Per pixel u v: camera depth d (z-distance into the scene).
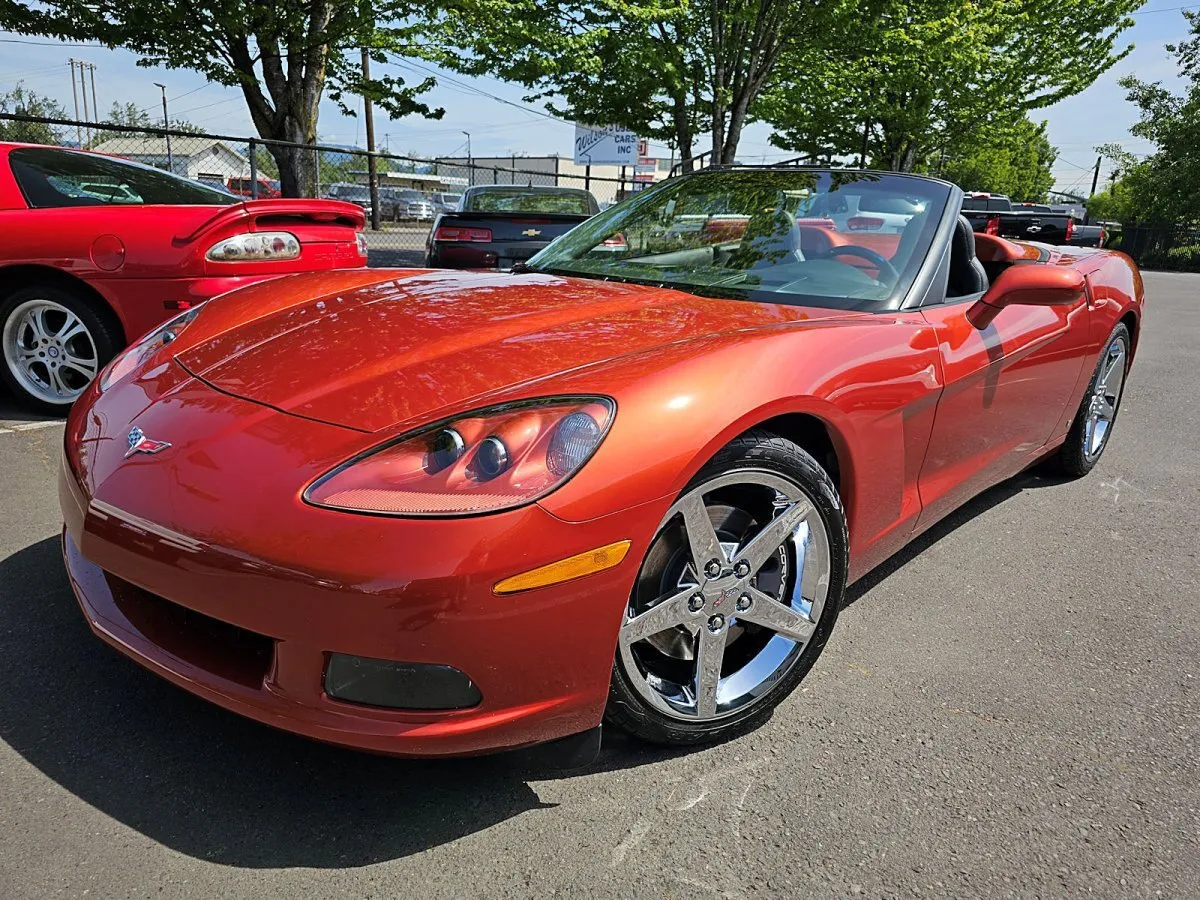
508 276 2.60
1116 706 2.17
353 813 1.66
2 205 3.88
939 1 17.80
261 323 2.20
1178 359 7.48
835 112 20.92
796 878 1.55
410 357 1.83
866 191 2.80
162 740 1.83
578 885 1.51
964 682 2.25
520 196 9.73
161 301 3.95
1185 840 1.70
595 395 1.62
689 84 13.98
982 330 2.56
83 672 2.05
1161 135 27.64
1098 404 3.90
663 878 1.54
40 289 3.89
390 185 31.47
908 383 2.19
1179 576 2.98
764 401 1.77
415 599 1.42
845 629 2.51
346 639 1.45
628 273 2.62
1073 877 1.59
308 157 10.41
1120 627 2.59
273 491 1.51
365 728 1.49
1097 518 3.52
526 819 1.67
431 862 1.55
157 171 4.70
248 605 1.48
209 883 1.47
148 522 1.58
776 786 1.80
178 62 9.57
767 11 12.97
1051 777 1.87
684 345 1.85
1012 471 3.19
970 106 20.55
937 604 2.70
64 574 2.50
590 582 1.54
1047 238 15.30
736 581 1.84
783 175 2.98
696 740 1.89
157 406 1.83
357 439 1.56
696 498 1.73
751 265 2.57
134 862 1.50
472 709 1.53
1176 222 27.58
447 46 12.20
